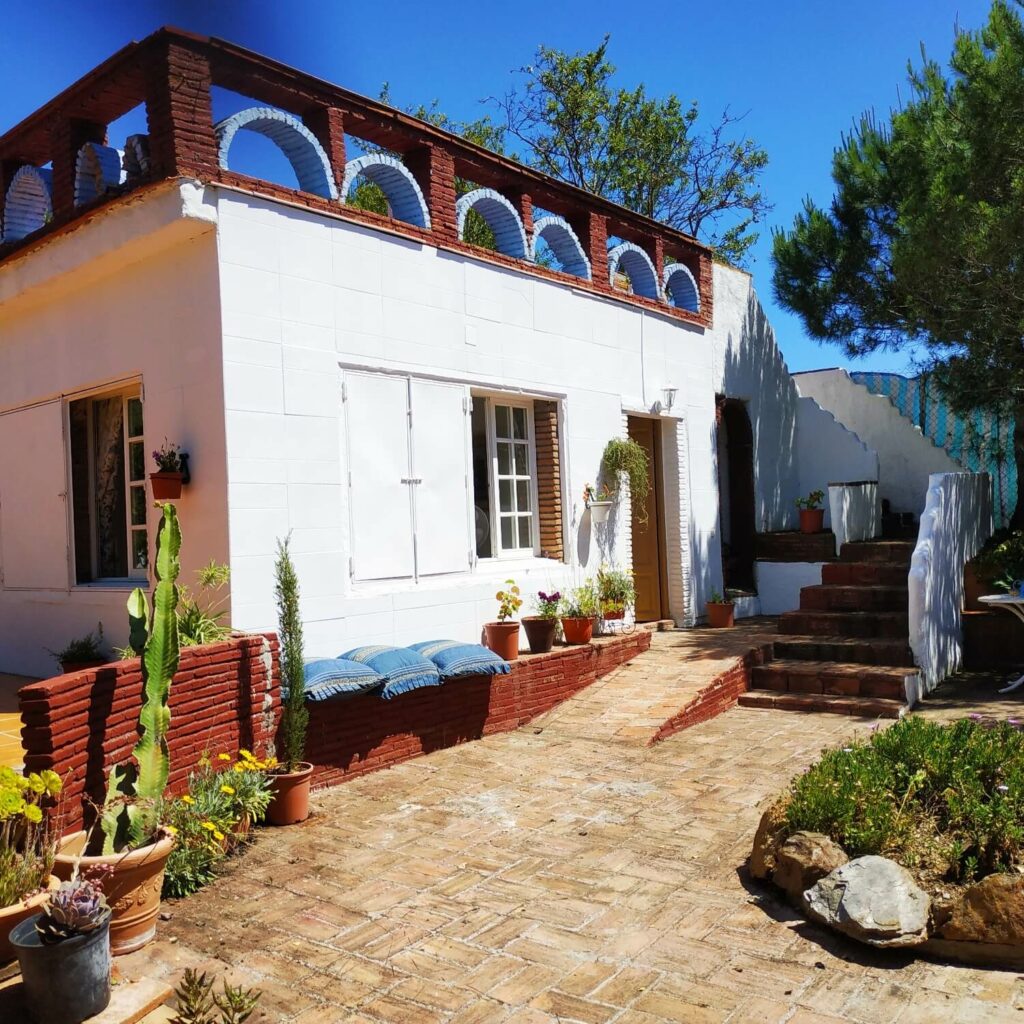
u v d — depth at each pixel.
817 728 8.22
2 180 8.73
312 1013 3.76
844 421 15.95
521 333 9.62
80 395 8.34
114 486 8.43
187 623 6.26
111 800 4.82
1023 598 8.85
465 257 8.94
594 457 10.66
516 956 4.20
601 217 11.01
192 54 6.68
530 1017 3.70
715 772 6.93
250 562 6.89
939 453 14.94
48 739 4.76
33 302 8.60
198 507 7.01
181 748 5.71
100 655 7.76
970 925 4.08
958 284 10.38
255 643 6.33
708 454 12.84
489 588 8.99
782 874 4.75
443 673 7.45
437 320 8.59
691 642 10.82
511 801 6.38
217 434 6.84
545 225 10.21
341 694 6.67
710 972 4.04
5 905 4.04
